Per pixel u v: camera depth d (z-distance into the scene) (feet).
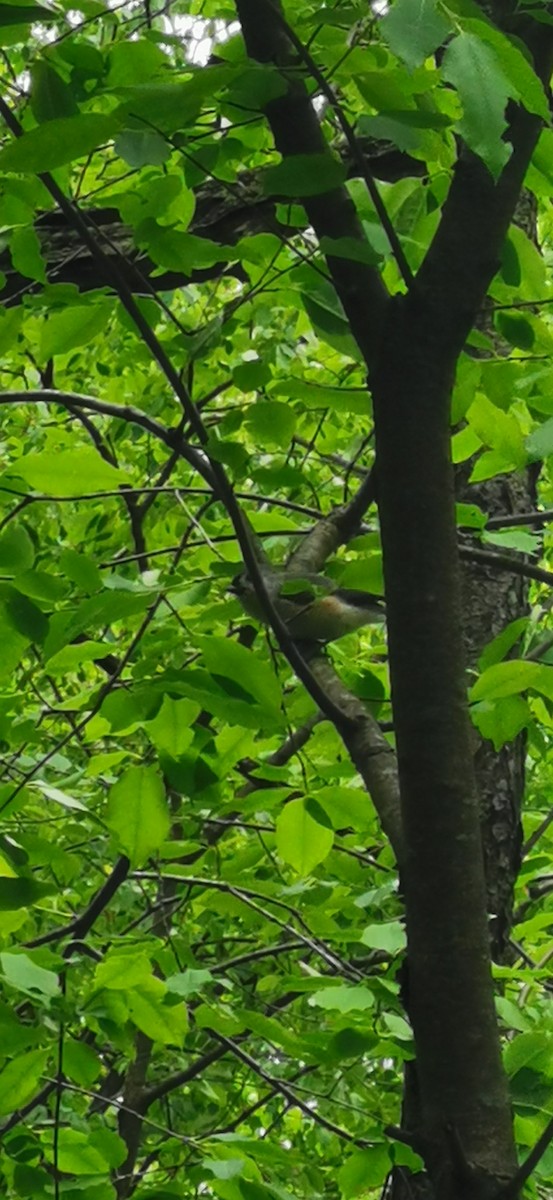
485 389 16.51
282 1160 18.35
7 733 19.11
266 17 13.23
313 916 22.40
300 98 12.99
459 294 12.32
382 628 33.37
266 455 30.76
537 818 31.48
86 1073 16.99
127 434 39.17
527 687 14.55
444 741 11.50
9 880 15.57
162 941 21.52
